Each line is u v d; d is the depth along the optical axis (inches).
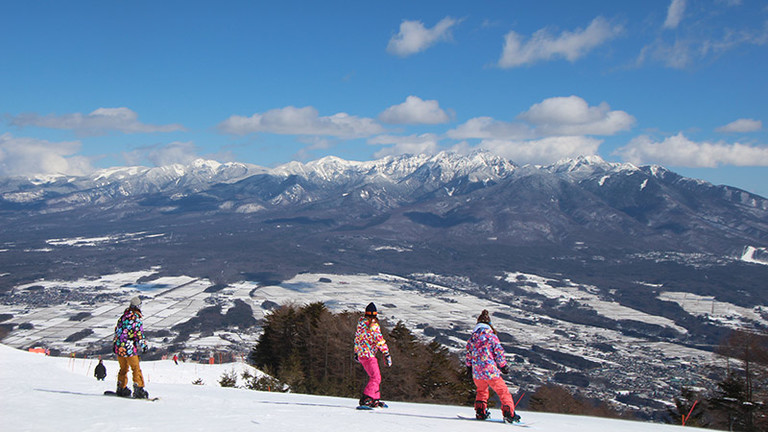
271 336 2301.9
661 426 605.3
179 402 486.6
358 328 506.9
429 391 1870.1
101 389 589.0
